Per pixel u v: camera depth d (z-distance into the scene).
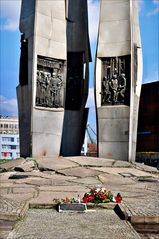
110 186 11.95
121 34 19.73
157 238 5.39
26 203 7.76
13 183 12.23
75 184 12.17
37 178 13.70
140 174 15.66
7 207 7.25
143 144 32.62
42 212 7.39
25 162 16.92
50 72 19.78
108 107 19.53
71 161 17.59
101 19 20.20
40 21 19.20
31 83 18.86
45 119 19.17
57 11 20.06
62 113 19.81
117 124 19.28
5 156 77.12
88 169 15.98
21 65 20.05
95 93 19.91
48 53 19.53
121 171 16.02
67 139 22.19
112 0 20.16
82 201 8.09
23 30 20.17
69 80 22.59
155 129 31.86
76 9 23.27
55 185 11.74
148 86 32.78
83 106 22.73
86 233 5.57
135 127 19.97
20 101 20.08
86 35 23.06
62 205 7.64
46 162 16.94
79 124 22.56
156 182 13.55
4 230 5.67
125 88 19.48
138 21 21.00
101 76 19.98
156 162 28.92
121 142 19.12
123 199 8.88
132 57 19.38
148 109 32.59
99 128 19.62
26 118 19.44
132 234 5.54
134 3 20.47
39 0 19.19
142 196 9.65
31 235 5.37
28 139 18.98
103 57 19.91
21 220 6.47
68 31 22.88
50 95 19.56
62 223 6.32
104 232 5.66
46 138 19.16
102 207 7.93
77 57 22.97
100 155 19.45
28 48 19.48
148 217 6.51
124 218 6.70
